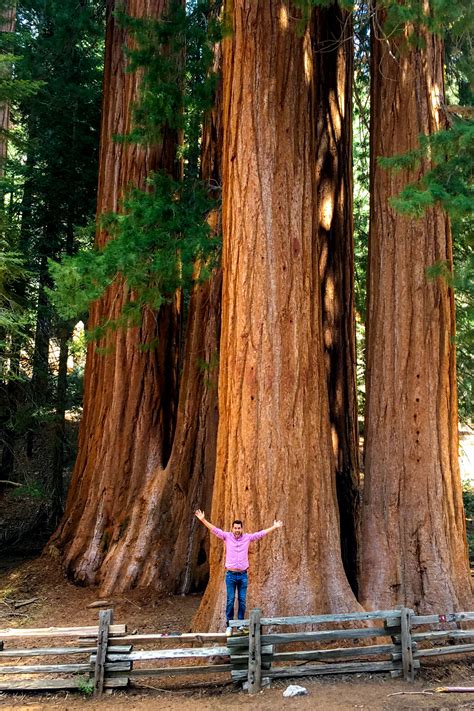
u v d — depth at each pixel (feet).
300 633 25.41
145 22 41.37
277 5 30.63
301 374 29.55
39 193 64.44
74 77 64.90
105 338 47.42
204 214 40.96
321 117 42.86
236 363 29.73
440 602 30.58
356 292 60.34
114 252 34.32
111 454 46.24
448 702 23.25
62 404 61.26
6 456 64.90
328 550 29.32
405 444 32.37
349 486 40.40
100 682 24.70
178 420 45.75
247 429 29.09
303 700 23.31
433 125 33.50
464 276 30.14
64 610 39.24
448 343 33.35
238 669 24.94
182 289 49.47
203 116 43.96
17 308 46.42
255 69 30.35
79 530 45.62
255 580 28.04
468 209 24.84
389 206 33.99
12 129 64.08
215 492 30.66
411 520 31.73
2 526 60.44
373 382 33.91
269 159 30.01
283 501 28.60
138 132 40.75
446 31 36.96
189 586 42.75
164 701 23.97
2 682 24.88
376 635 25.95
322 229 41.98
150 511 44.06
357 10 37.40
